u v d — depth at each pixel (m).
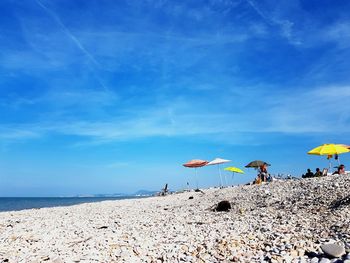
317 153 27.42
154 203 32.47
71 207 34.50
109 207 31.47
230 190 30.17
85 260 10.71
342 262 8.66
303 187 22.25
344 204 15.77
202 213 20.58
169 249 11.44
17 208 60.25
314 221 13.66
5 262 11.12
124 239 13.64
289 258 9.41
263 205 20.06
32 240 14.72
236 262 9.66
